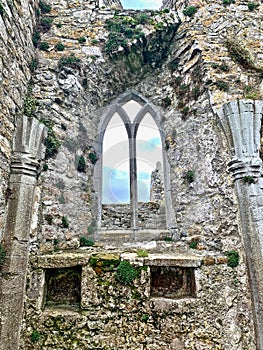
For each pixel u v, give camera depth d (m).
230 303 3.44
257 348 3.24
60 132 4.29
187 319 3.26
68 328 3.18
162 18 5.14
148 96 5.41
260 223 3.43
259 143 3.73
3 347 2.92
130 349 3.12
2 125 3.09
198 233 4.15
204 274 3.47
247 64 4.37
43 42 4.68
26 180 3.39
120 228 5.04
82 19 5.15
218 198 3.95
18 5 3.73
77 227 4.31
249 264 3.42
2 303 2.98
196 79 4.61
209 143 4.20
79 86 4.73
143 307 3.24
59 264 3.35
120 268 3.30
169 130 5.04
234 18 4.76
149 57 5.25
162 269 3.57
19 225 3.21
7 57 3.27
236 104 3.81
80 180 4.57
